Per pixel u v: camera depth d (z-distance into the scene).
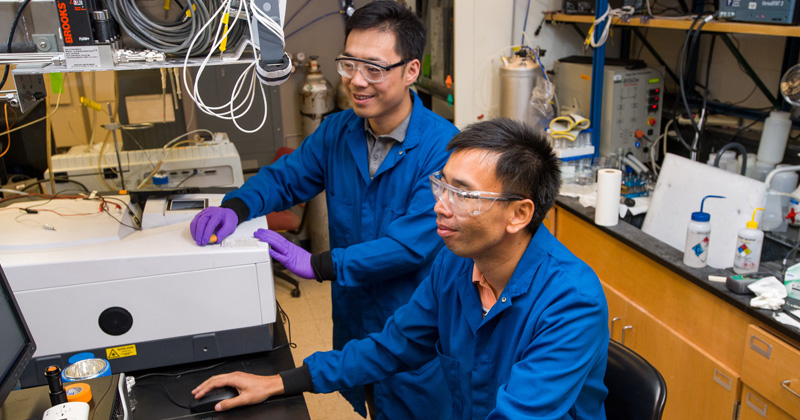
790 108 2.37
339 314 1.93
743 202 1.93
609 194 2.31
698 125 2.47
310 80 3.85
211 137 2.85
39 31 1.39
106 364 1.29
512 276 1.13
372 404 2.07
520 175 1.02
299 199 1.95
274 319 1.52
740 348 1.80
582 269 1.11
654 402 1.19
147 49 1.31
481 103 3.18
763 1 1.95
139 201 1.71
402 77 1.59
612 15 2.59
